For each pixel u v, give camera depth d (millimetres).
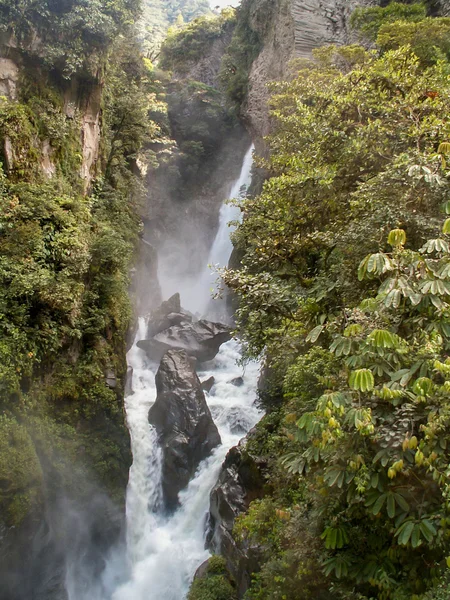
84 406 13727
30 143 14492
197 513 14961
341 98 10297
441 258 5262
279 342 10172
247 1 36594
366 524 5836
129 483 15445
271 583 8180
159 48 54750
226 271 9625
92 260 15805
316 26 27219
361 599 5598
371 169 9398
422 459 4516
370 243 7051
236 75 34875
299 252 10047
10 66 15250
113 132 23656
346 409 5133
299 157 10961
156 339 22688
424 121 8594
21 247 12734
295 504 9172
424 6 22234
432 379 4895
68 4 16328
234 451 14484
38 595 11555
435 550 5145
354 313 5598
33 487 10422
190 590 11773
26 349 12078
